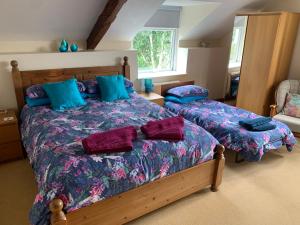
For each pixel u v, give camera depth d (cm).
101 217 181
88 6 313
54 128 237
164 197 213
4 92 318
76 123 254
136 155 193
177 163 211
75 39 375
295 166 306
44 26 328
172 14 455
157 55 478
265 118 315
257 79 433
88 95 341
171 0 394
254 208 232
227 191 256
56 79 343
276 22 388
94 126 248
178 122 243
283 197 248
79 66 359
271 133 293
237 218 219
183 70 491
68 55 346
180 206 233
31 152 231
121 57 390
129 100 340
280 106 384
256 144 272
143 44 451
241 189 259
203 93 416
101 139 201
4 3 270
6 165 296
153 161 197
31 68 327
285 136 304
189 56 479
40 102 307
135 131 222
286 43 415
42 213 159
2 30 310
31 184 262
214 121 317
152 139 213
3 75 312
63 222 157
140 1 328
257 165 307
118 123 255
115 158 187
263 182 272
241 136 282
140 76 446
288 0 440
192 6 446
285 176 284
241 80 462
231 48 495
